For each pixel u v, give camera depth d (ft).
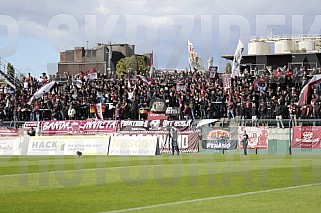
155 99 175.94
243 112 166.50
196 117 174.91
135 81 193.16
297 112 160.56
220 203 54.75
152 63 193.77
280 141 154.10
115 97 187.52
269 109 162.61
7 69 219.20
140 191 65.51
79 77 202.90
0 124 184.65
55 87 201.36
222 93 177.17
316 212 48.83
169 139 161.07
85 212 50.16
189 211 49.73
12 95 202.49
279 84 173.88
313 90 164.86
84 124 177.99
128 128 172.04
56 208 52.75
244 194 61.82
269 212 48.93
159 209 51.11
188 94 177.88
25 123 182.91
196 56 190.80
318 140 150.41
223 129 159.74
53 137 163.94
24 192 65.82
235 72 177.27
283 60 189.47
